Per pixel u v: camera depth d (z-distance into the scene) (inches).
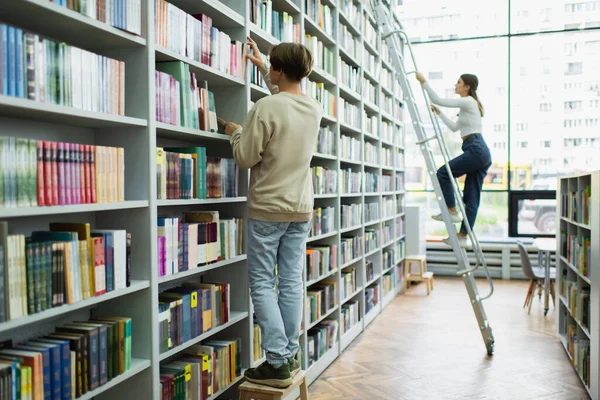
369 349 183.3
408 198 343.9
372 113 244.2
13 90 61.1
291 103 97.3
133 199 86.2
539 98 320.8
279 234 99.1
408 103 184.9
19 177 62.0
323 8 169.9
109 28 75.9
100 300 74.5
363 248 211.5
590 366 135.6
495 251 322.7
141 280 86.0
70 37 79.5
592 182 137.5
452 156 335.3
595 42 311.7
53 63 67.4
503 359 170.1
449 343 189.2
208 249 103.7
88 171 73.3
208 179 103.9
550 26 317.7
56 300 66.9
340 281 181.8
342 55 193.2
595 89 312.7
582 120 314.7
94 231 79.3
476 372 158.1
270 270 99.2
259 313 97.5
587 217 152.0
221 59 107.3
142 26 84.4
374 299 230.7
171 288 104.7
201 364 102.3
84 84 73.0
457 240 178.2
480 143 183.6
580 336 160.6
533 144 322.0
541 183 321.7
